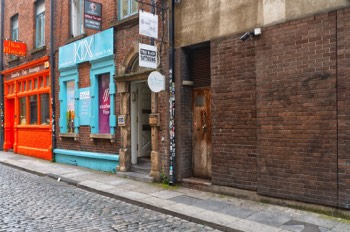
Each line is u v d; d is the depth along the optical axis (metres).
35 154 14.30
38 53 14.28
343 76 5.64
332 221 5.57
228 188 7.32
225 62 7.37
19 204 6.88
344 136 5.62
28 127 14.85
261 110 6.68
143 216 6.25
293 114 6.24
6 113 16.86
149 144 10.42
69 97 12.39
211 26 7.64
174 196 7.36
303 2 6.14
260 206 6.50
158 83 8.10
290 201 6.33
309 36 6.05
